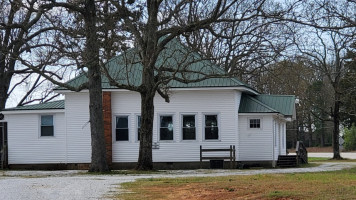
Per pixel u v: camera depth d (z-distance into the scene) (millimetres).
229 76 28859
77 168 36156
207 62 36625
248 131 35594
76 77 36562
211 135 35375
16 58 28297
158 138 35594
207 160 35031
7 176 27578
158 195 16734
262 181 18641
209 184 18469
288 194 14273
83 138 36250
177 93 35656
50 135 37094
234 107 35156
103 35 31859
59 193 17562
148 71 29734
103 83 35750
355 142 85625
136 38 29734
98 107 29594
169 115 35688
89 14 28297
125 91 36000
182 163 35344
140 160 30438
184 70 28391
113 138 35969
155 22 29500
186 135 35531
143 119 30281
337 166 34938
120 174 27656
